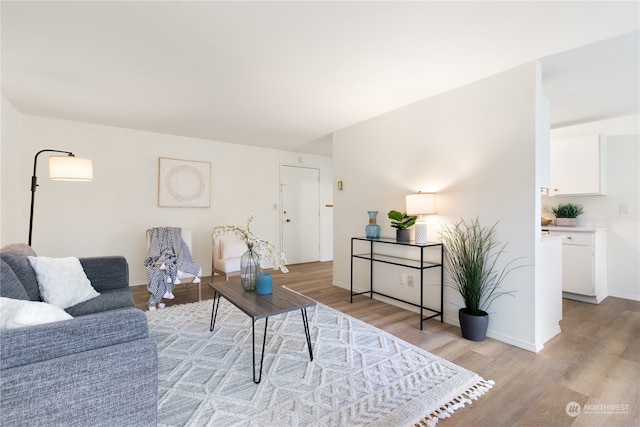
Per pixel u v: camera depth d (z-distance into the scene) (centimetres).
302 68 242
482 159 261
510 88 242
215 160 498
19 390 94
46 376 98
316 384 181
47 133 370
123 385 110
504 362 210
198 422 148
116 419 109
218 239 421
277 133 448
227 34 194
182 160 463
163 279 321
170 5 166
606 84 271
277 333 255
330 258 649
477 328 242
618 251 368
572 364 207
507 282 244
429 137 304
